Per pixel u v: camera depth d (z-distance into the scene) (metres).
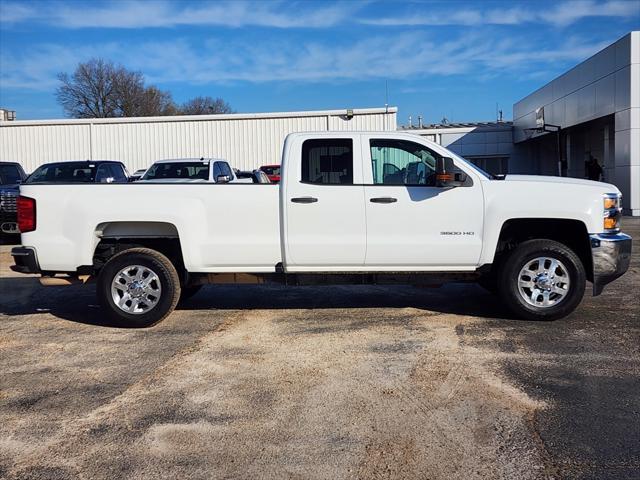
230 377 5.00
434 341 5.91
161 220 6.48
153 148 27.83
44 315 7.41
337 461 3.55
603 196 6.38
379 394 4.55
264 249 6.51
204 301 8.01
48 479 3.40
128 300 6.60
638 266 10.23
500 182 6.46
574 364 5.17
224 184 6.51
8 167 16.95
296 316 7.07
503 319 6.75
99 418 4.22
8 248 14.55
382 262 6.49
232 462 3.56
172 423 4.11
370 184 6.44
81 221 6.51
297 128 26.92
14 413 4.33
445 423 4.03
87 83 61.88
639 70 20.56
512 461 3.51
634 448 3.65
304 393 4.60
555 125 28.12
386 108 26.16
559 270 6.47
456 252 6.45
